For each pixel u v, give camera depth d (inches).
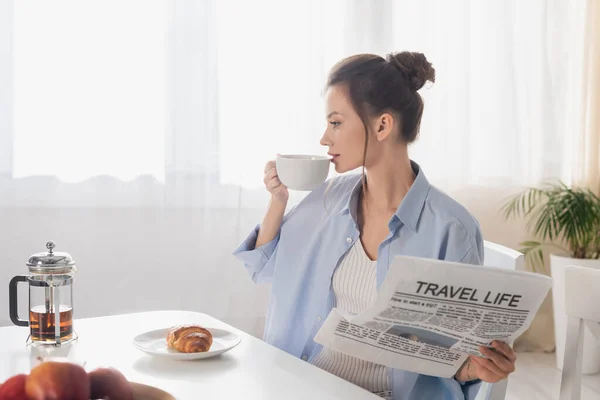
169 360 50.4
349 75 57.9
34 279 52.7
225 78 121.1
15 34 110.1
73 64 113.2
